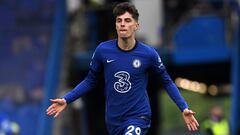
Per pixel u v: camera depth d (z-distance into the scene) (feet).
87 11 234.17
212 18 242.99
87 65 223.10
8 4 229.45
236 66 229.86
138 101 69.77
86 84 71.92
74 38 232.53
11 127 196.34
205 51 240.53
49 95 204.33
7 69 216.33
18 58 218.18
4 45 222.28
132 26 68.28
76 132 208.03
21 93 207.31
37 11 226.58
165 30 261.03
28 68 215.10
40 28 223.30
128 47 69.26
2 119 198.08
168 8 269.23
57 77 210.59
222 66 251.39
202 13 252.21
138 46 69.62
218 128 190.70
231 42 240.73
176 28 249.55
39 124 195.11
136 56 69.15
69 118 203.31
